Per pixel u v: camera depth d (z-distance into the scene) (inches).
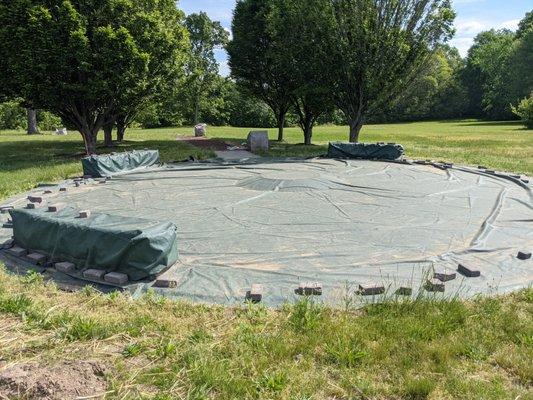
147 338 141.7
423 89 2440.9
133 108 723.4
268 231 262.1
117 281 186.4
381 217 293.4
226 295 177.6
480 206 323.3
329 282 189.3
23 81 577.6
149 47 628.7
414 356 131.9
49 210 256.2
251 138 725.3
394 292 177.0
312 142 986.1
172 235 201.6
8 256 223.0
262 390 116.5
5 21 565.0
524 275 197.8
